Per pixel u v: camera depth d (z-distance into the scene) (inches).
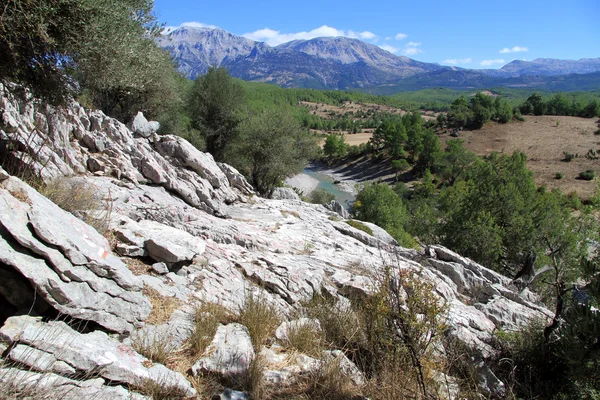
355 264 456.1
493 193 1289.4
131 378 153.6
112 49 348.8
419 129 4731.8
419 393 176.9
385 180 4227.4
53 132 430.6
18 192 196.7
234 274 298.8
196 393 162.4
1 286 158.9
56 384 132.7
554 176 3740.2
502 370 256.7
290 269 346.3
